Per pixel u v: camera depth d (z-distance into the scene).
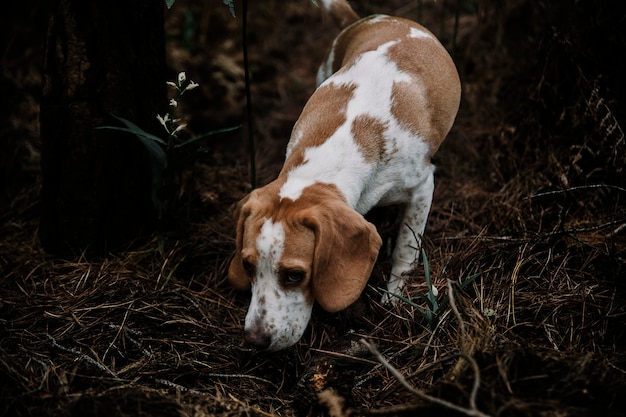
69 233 3.02
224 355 2.48
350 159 2.46
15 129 3.78
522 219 3.08
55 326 2.56
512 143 3.57
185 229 3.12
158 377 2.31
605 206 3.02
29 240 3.18
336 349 2.44
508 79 3.94
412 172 2.65
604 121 3.05
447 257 2.90
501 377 1.97
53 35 2.83
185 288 2.82
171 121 2.79
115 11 2.83
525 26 4.05
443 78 2.84
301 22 5.14
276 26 5.09
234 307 2.78
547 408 1.85
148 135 2.69
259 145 4.11
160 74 3.06
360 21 3.25
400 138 2.56
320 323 2.65
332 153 2.45
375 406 2.15
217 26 4.97
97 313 2.62
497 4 4.18
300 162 2.45
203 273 2.98
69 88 2.85
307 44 4.93
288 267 2.16
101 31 2.82
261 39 4.97
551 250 2.75
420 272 2.88
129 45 2.89
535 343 2.34
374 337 2.49
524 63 3.86
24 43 4.39
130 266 2.95
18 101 3.98
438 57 2.88
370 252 2.24
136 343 2.46
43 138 2.95
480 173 3.63
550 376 1.98
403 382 1.86
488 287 2.65
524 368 2.01
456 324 2.47
